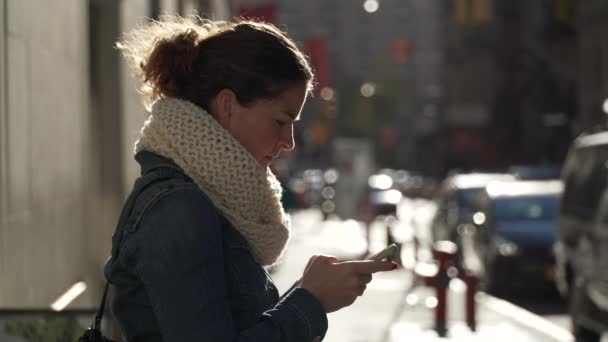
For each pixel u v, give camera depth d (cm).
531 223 2420
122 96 1867
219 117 335
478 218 2512
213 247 313
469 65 11488
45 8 1192
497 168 10088
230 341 309
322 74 6688
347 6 19450
